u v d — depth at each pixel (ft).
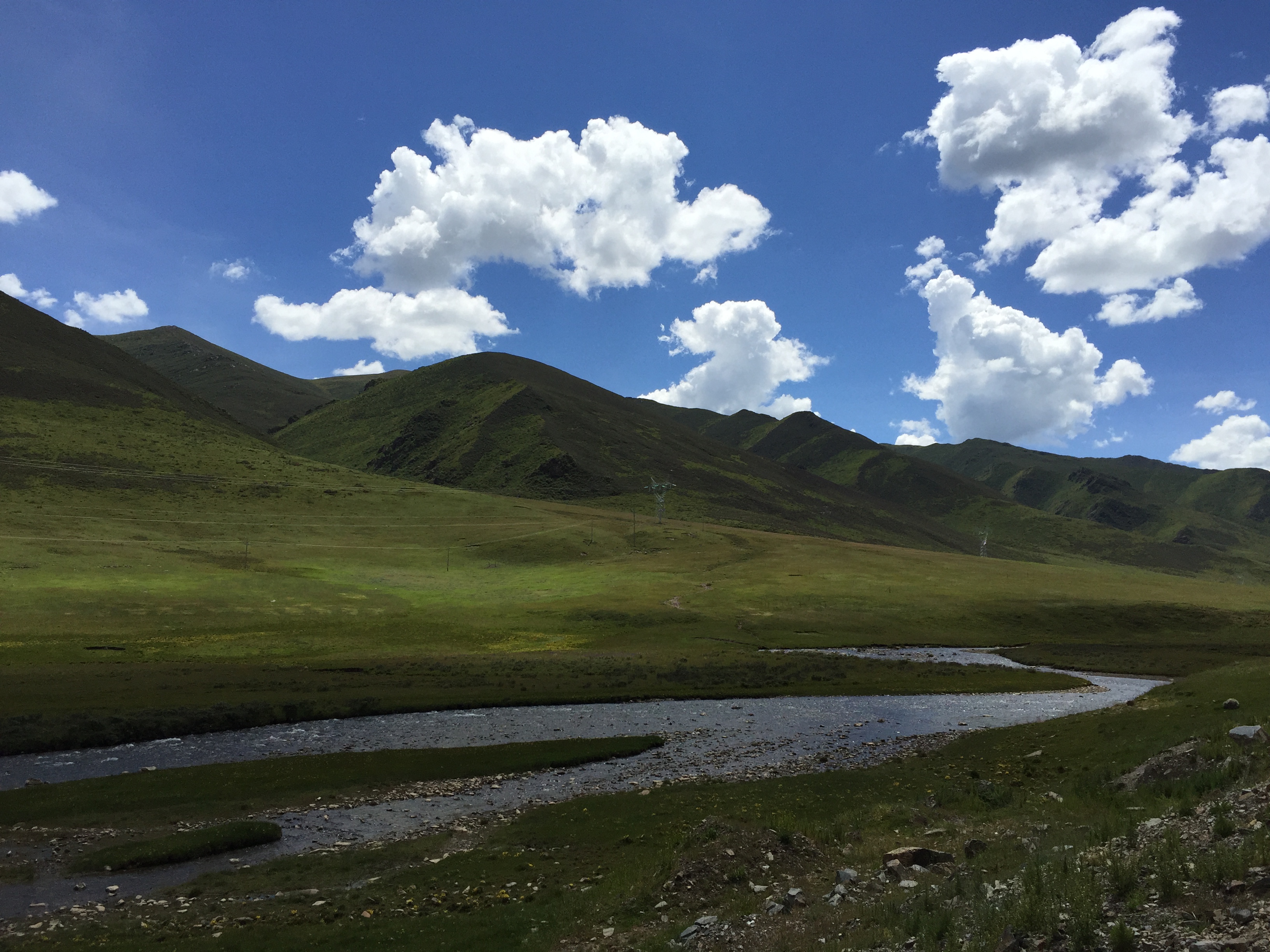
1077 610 465.47
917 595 492.95
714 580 529.86
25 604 334.03
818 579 539.70
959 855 68.18
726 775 138.00
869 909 53.83
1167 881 44.68
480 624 378.12
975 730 177.88
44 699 197.06
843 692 244.01
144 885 84.33
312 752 162.09
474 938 63.10
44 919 73.61
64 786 127.24
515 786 132.26
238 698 209.46
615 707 220.23
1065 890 46.55
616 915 63.87
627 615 407.03
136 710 187.52
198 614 353.51
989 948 42.86
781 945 50.98
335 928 68.03
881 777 125.18
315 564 525.34
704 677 262.26
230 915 73.72
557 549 645.10
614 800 116.47
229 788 126.93
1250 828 50.60
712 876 67.10
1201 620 449.89
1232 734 86.17
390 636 341.82
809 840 75.82
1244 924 38.06
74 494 612.29
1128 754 114.42
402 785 131.64
